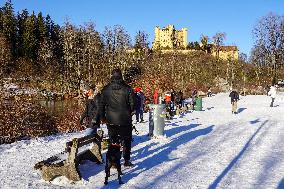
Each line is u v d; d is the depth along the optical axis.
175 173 9.21
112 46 80.19
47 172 8.02
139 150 11.99
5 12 112.50
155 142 13.53
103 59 78.69
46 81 69.44
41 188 7.62
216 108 33.00
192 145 13.20
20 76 70.88
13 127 18.64
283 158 11.20
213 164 10.29
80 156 8.98
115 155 8.07
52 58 90.69
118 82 9.01
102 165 9.66
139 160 10.53
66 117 21.73
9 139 18.09
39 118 20.19
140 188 7.85
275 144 13.65
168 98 25.16
